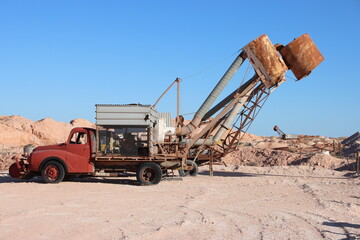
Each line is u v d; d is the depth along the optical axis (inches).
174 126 926.4
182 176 879.1
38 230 351.9
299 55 844.0
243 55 852.6
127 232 347.6
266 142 2144.4
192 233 347.6
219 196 580.4
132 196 569.3
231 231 357.7
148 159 725.9
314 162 1295.5
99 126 717.3
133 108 709.9
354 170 1077.1
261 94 869.8
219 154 933.8
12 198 533.0
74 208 461.7
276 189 673.0
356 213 459.2
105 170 734.5
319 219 416.5
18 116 2827.3
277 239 331.9
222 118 905.5
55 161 716.0
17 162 736.3
